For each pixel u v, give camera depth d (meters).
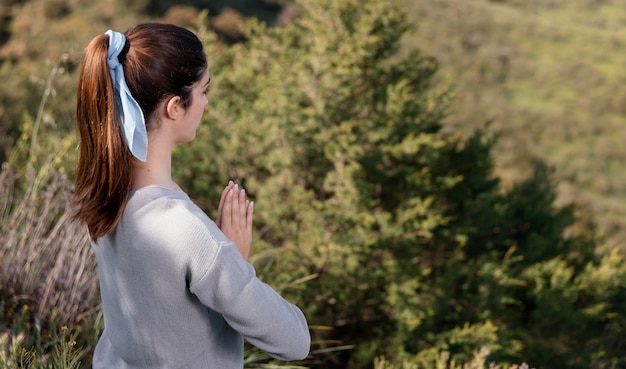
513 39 38.00
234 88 8.66
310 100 7.32
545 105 32.28
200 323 1.04
